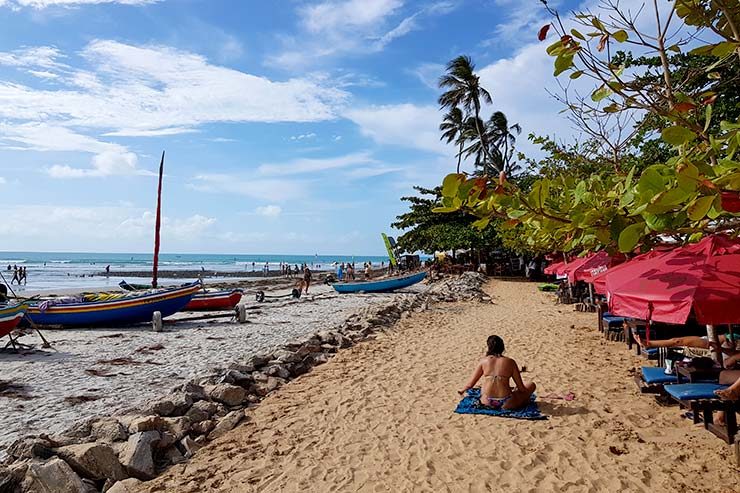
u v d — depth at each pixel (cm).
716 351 682
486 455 598
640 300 479
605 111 487
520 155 1634
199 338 1531
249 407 838
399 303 2038
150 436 620
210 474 582
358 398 854
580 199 397
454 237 4078
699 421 642
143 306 1773
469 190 353
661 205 272
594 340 1269
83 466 552
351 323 1600
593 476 529
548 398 791
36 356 1255
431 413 757
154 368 1109
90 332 1675
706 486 491
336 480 558
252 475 577
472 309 2109
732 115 944
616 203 409
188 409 766
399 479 553
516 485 523
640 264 546
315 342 1305
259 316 2089
